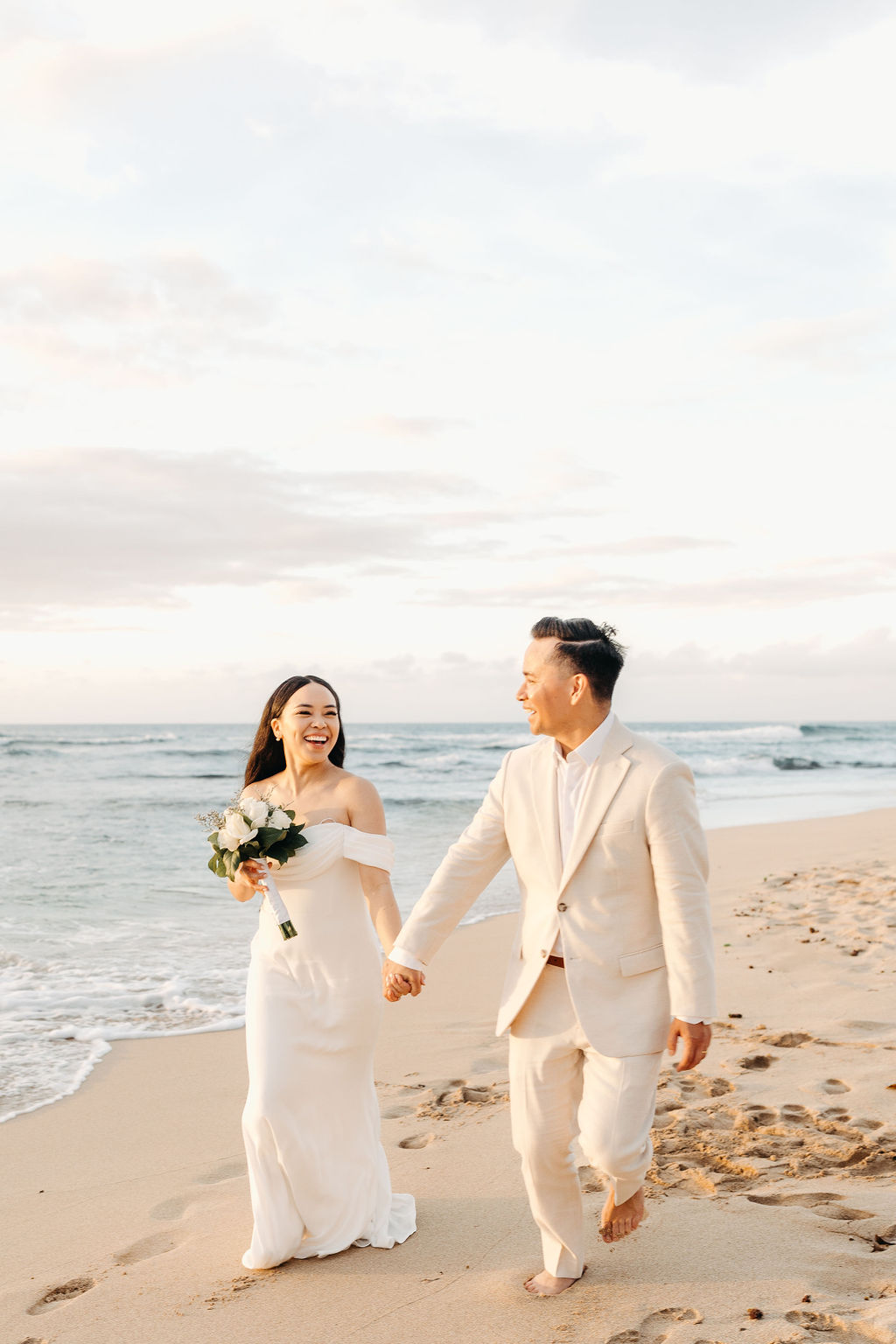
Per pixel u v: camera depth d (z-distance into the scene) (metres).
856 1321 2.55
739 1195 3.37
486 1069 5.15
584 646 2.82
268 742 3.86
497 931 9.01
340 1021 3.31
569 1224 2.89
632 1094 2.67
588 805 2.80
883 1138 3.78
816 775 33.97
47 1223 3.62
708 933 2.68
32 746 42.66
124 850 13.99
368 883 3.46
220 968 7.67
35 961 7.84
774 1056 4.88
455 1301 2.87
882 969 6.54
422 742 49.66
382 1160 3.41
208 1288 3.04
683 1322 2.65
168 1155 4.26
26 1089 5.14
